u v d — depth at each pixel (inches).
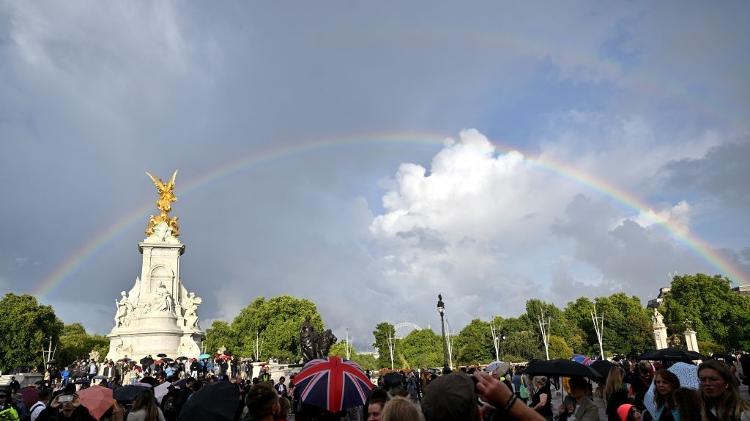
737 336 3954.2
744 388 1368.1
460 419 135.7
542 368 424.5
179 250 3174.2
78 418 391.5
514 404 144.0
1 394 550.3
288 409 304.0
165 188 3344.0
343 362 403.5
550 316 5251.0
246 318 4478.3
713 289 4094.5
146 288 3019.2
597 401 1123.9
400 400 165.3
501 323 5329.7
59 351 3831.2
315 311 4603.8
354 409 577.3
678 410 278.7
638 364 614.2
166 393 655.8
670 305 4261.8
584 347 5093.5
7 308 3464.6
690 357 629.9
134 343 2650.1
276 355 4232.3
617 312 4972.9
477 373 154.7
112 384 1197.1
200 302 3203.7
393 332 6505.9
